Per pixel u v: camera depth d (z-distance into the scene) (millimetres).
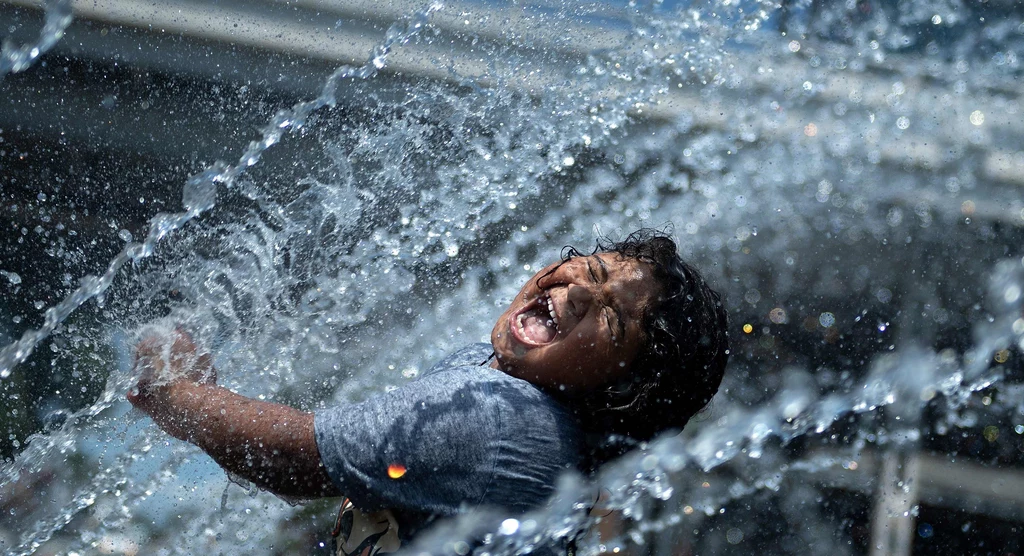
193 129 4840
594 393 2586
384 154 4695
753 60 5473
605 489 2717
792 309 4852
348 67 5012
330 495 2469
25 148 4637
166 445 3643
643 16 5492
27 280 4340
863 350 4801
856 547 4355
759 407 4578
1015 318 4684
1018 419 4621
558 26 5352
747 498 4324
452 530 2406
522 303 2725
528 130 5004
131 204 4594
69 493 3553
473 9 5324
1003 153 5176
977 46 5535
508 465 2395
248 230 4277
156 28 4992
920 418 4562
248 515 3604
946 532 4445
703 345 2711
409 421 2387
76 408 3738
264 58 5031
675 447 2771
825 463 4504
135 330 3553
